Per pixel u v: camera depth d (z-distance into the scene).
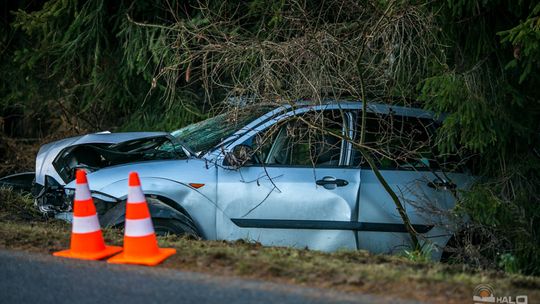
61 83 20.06
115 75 19.27
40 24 18.36
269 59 13.51
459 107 12.59
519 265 12.69
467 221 12.45
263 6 16.75
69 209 12.32
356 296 7.64
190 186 11.79
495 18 13.33
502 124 13.00
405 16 13.22
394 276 8.38
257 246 10.57
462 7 13.23
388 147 12.07
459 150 13.10
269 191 11.80
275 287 7.98
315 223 11.80
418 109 13.19
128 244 9.27
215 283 8.16
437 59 13.43
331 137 12.34
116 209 11.79
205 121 13.30
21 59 18.88
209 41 13.51
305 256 9.58
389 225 12.01
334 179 11.92
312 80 12.51
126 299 7.64
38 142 20.61
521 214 13.01
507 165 13.54
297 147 12.14
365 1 13.82
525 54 12.00
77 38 18.67
